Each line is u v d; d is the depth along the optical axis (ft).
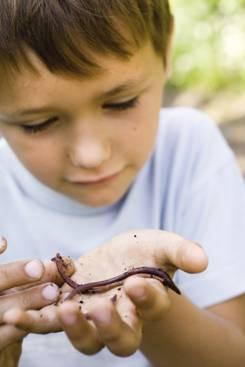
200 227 1.55
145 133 1.33
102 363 1.58
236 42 5.26
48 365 1.59
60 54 1.16
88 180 1.31
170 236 1.14
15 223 1.61
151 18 1.30
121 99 1.24
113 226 1.56
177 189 1.60
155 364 1.43
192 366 1.38
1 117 1.28
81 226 1.58
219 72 5.24
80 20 1.17
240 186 1.61
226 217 1.55
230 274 1.50
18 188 1.61
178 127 1.66
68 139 1.26
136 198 1.57
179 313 1.31
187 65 5.33
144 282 0.99
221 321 1.42
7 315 1.02
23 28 1.17
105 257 1.22
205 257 1.02
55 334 1.59
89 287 1.14
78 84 1.18
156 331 1.32
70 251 1.58
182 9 5.46
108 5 1.20
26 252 1.62
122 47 1.20
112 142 1.29
